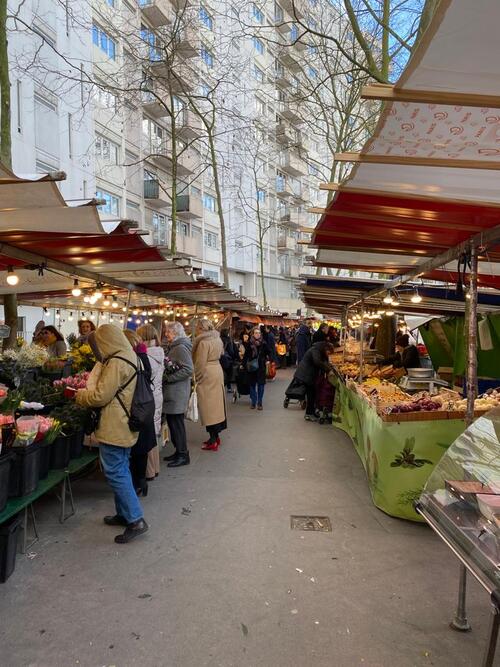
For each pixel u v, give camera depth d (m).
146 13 22.55
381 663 2.68
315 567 3.77
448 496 3.08
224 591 3.41
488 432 3.26
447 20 1.44
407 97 1.91
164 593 3.37
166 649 2.78
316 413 9.99
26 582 3.51
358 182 2.82
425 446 4.68
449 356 12.44
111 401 4.17
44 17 16.69
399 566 3.80
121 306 12.49
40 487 4.14
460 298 8.42
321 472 6.29
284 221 43.06
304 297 11.38
